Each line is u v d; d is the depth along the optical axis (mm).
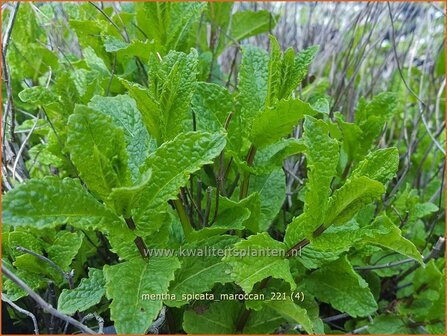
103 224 168
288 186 289
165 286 171
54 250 222
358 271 268
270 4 445
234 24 344
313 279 234
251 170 222
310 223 184
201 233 205
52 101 237
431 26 469
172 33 267
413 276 284
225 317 225
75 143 153
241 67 229
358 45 380
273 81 207
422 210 278
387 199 294
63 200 160
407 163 310
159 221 178
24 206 152
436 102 368
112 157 160
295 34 431
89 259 276
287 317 211
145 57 267
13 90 332
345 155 276
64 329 243
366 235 185
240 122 227
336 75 388
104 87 289
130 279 174
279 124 205
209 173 253
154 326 195
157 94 191
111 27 294
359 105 275
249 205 220
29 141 331
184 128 226
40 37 344
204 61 305
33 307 250
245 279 179
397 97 272
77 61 305
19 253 221
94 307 237
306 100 310
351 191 177
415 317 265
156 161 173
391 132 374
